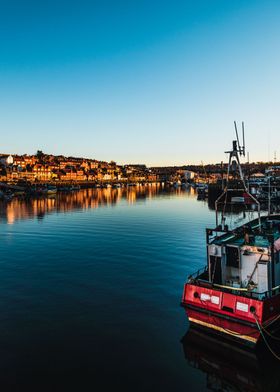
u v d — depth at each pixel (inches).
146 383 535.2
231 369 574.6
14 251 1470.2
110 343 657.0
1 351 624.4
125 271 1150.3
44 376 550.0
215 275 731.4
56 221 2475.4
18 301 872.3
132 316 780.0
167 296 910.4
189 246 1560.0
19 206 3722.9
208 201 4500.5
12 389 517.0
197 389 522.6
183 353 621.9
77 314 791.7
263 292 637.3
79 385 528.7
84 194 6200.8
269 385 534.6
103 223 2365.9
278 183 4712.1
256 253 682.2
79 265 1230.3
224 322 646.5
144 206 3762.3
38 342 658.8
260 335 604.4
